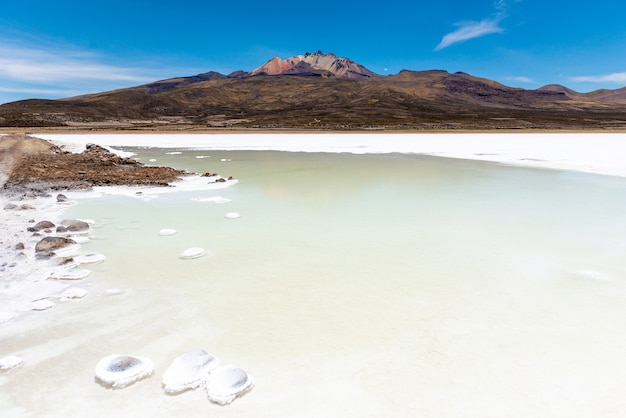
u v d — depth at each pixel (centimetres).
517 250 633
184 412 294
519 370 342
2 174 1315
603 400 307
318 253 625
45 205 929
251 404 303
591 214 856
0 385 322
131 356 349
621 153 2189
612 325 409
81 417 289
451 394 314
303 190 1148
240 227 768
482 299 469
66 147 2378
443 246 655
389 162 1892
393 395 313
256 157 2167
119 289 495
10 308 440
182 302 463
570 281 516
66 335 393
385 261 590
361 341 386
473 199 1018
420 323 418
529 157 2053
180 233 728
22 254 589
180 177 1359
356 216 852
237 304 458
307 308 450
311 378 333
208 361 342
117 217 838
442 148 2694
